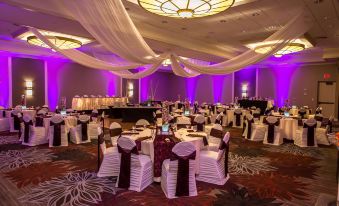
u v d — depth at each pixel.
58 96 14.13
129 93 17.75
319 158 5.82
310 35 7.75
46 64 13.58
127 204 3.39
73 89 14.78
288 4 5.33
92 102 14.39
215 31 7.90
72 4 3.83
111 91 16.67
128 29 4.59
